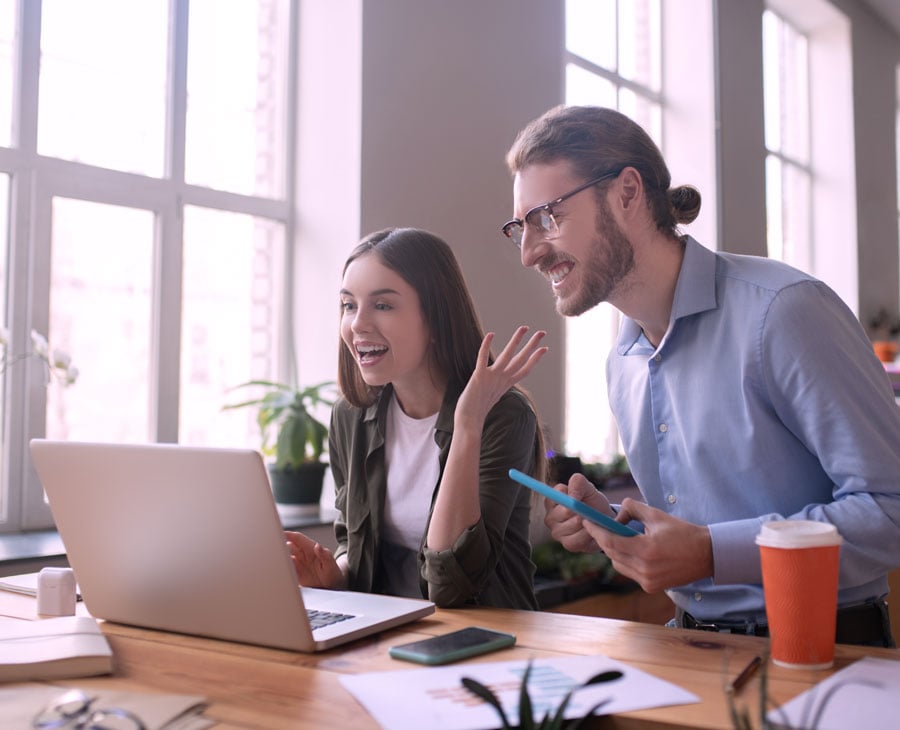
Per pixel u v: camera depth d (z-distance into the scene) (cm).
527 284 398
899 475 122
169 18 321
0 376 274
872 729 84
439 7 358
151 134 316
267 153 347
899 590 220
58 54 290
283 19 352
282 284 349
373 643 120
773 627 106
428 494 171
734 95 568
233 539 116
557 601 342
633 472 157
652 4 563
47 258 284
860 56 735
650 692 96
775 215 670
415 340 173
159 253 313
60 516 133
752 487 136
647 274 143
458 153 365
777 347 129
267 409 314
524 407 169
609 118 142
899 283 800
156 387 312
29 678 105
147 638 125
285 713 93
